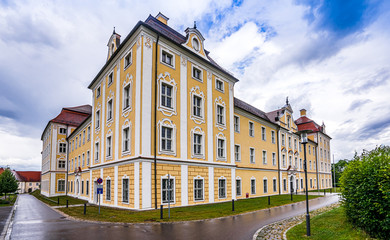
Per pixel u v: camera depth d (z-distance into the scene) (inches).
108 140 872.9
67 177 1740.9
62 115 1868.8
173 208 685.9
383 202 318.7
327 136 2346.2
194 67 875.4
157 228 437.4
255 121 1270.9
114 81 870.4
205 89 909.2
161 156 707.4
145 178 653.3
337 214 508.1
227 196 925.8
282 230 414.6
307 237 355.6
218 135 938.1
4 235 416.2
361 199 348.2
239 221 504.1
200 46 924.6
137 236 378.3
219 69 974.4
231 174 968.3
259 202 866.1
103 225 477.7
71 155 1670.8
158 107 722.8
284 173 1457.9
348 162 410.9
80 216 606.5
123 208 690.8
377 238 323.9
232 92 1062.4
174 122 765.3
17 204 1133.1
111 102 901.8
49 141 1867.6
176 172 738.8
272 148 1386.6
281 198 1033.5
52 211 772.0
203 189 823.7
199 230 417.7
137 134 679.1
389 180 318.3
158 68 741.3
